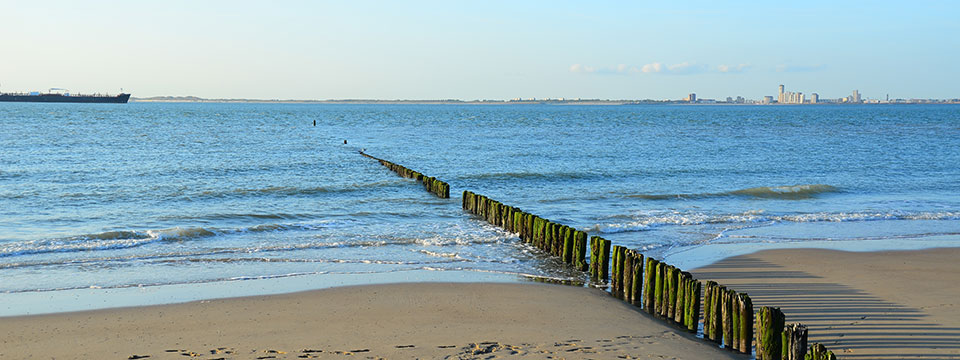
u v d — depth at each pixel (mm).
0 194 27406
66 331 11367
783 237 20453
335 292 13922
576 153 50438
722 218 23391
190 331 11430
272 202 26734
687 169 39375
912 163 43969
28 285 14320
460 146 58000
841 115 167000
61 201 26219
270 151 50000
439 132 81875
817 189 31000
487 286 14523
